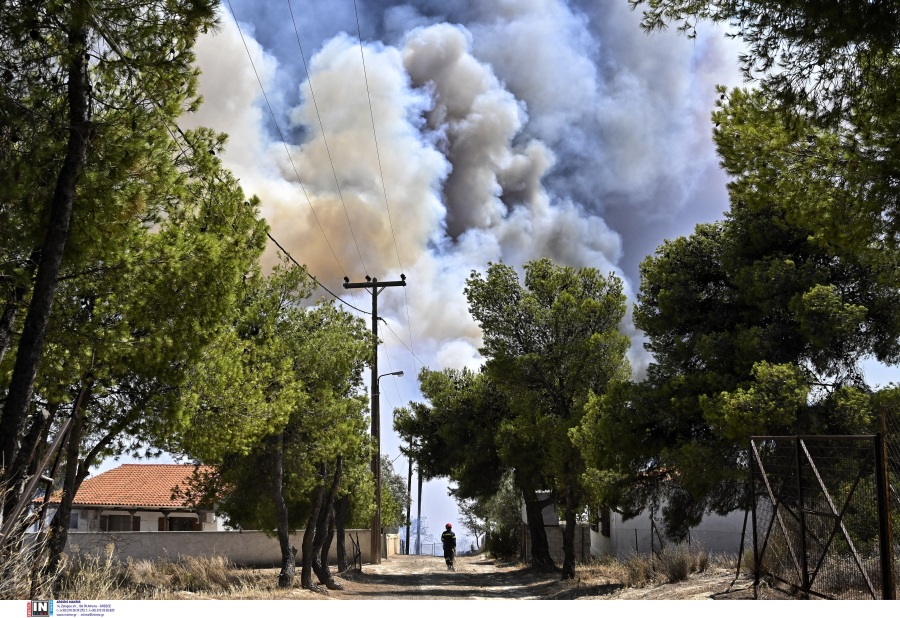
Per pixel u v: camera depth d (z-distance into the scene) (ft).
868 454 28.81
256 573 73.77
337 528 85.97
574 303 80.59
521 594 60.75
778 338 51.57
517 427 85.35
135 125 24.30
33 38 21.57
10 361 28.07
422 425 110.22
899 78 24.12
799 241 53.52
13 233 22.34
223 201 32.01
